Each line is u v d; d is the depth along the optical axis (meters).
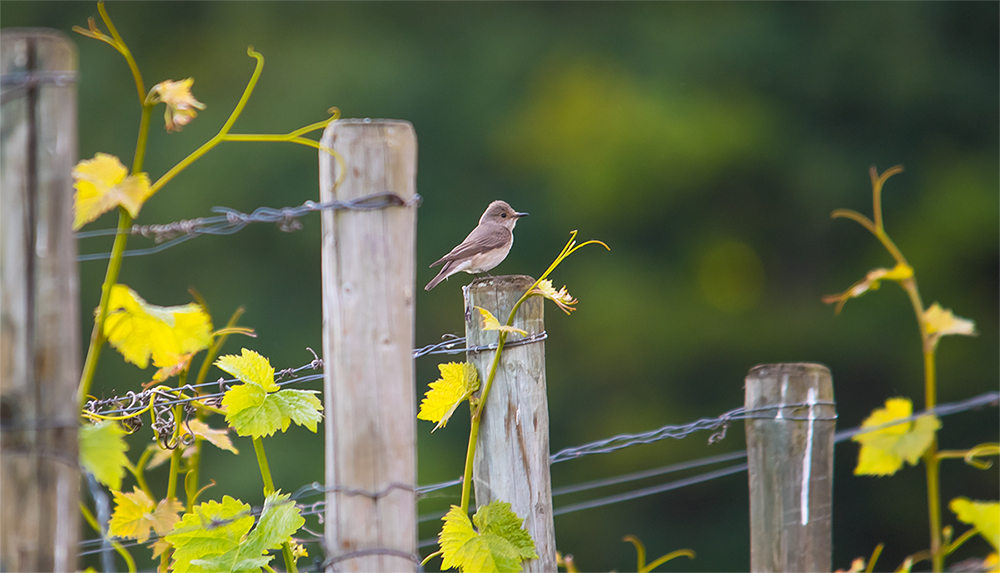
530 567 4.08
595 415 16.70
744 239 17.94
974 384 17.09
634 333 16.94
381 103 17.27
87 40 17.56
